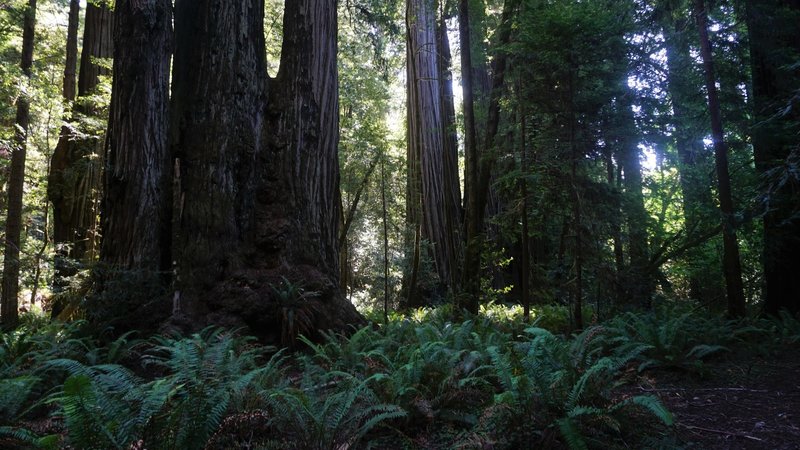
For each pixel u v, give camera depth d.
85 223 15.14
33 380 4.70
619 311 8.97
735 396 5.57
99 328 7.70
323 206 9.76
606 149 8.58
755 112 9.59
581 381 4.06
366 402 4.42
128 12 8.88
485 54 11.91
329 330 8.11
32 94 12.93
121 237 8.70
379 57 15.09
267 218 9.20
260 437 4.18
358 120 16.08
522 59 8.80
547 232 10.16
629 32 9.18
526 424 3.89
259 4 9.64
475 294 10.47
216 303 8.17
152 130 8.88
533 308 13.12
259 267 8.93
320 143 9.80
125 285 8.07
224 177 8.73
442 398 4.65
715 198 11.40
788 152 9.19
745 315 9.19
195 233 8.47
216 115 8.83
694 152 12.06
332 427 3.81
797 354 7.32
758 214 8.58
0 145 13.00
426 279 16.78
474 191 10.40
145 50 8.88
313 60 9.84
